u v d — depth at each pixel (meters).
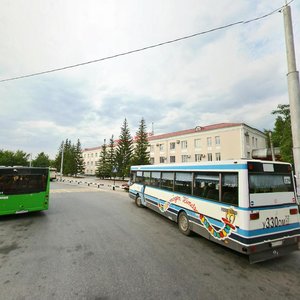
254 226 4.33
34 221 8.16
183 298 3.16
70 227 7.27
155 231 6.89
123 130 45.78
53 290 3.36
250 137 33.09
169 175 8.00
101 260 4.53
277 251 4.53
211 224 5.34
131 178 12.52
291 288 3.50
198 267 4.25
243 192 4.45
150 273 3.96
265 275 3.96
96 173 52.00
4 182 8.37
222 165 5.22
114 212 9.92
